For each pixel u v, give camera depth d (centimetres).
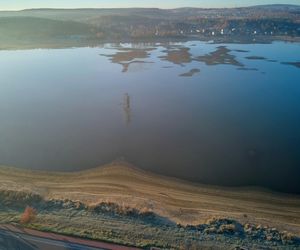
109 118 5134
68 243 2539
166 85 6738
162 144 4306
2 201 3052
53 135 4619
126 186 3438
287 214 3064
